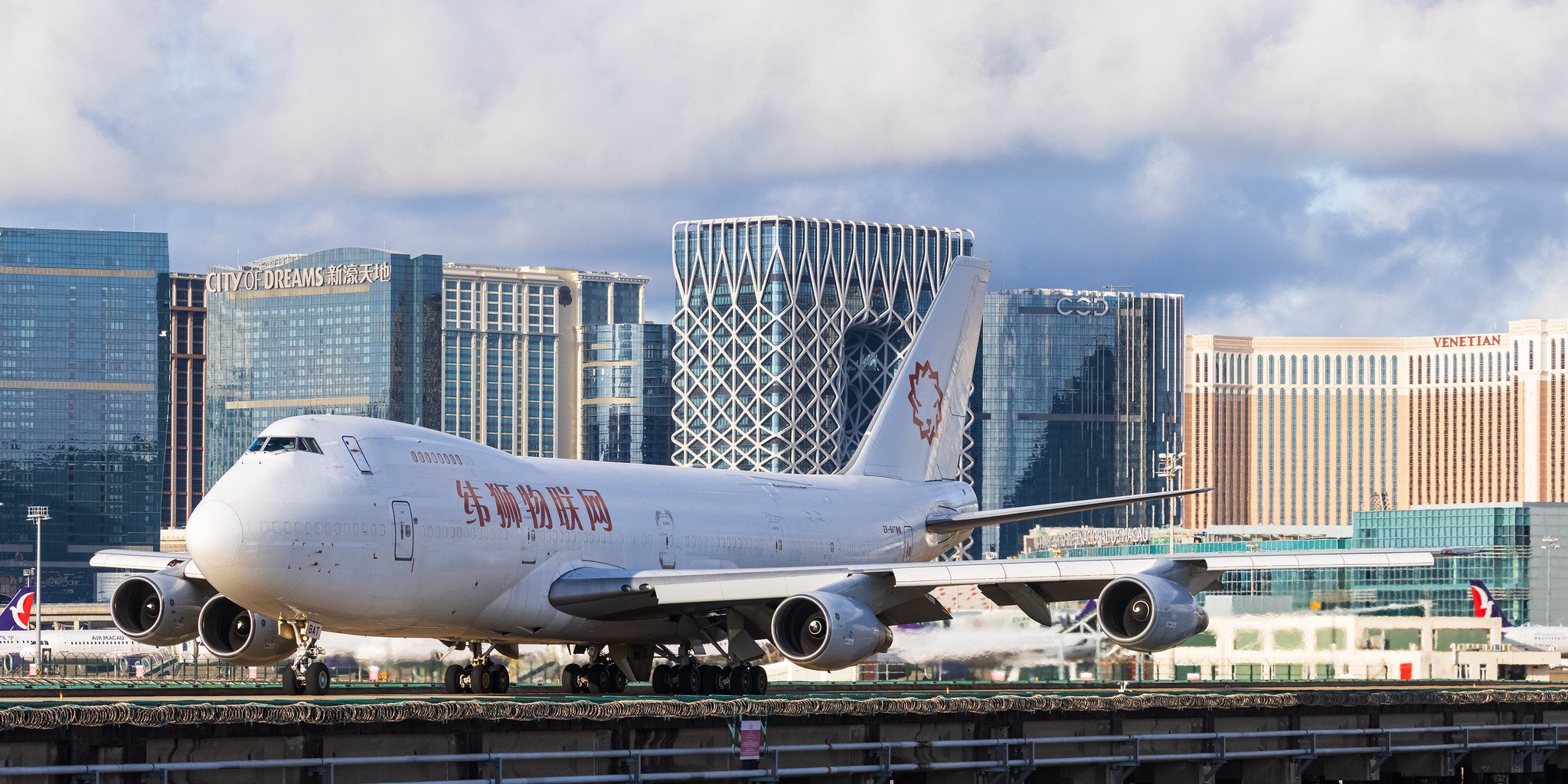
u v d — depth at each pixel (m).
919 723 161.00
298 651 178.38
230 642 183.00
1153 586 182.50
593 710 140.25
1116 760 169.75
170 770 121.31
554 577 191.88
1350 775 195.50
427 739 133.50
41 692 185.62
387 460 178.12
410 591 176.12
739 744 147.38
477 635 189.62
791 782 155.75
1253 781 187.88
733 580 187.62
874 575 190.00
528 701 140.12
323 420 177.25
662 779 142.12
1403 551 186.50
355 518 170.88
